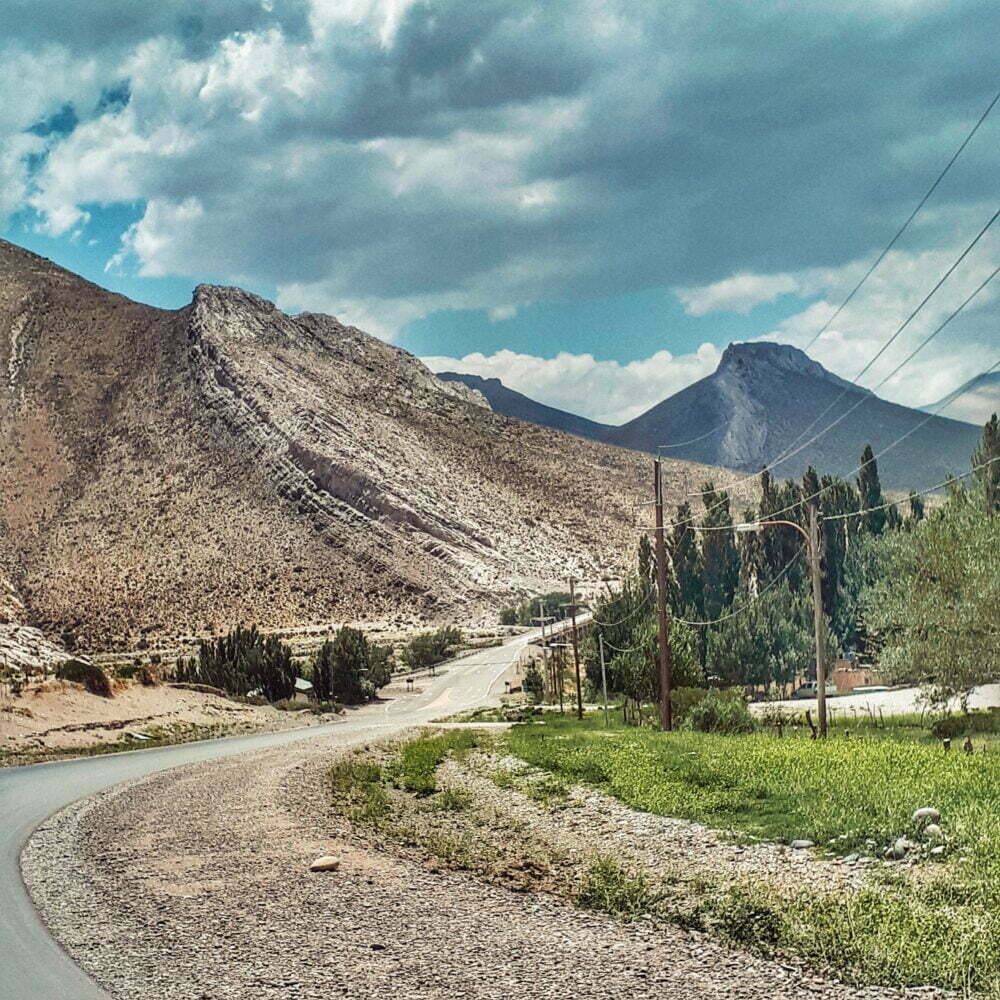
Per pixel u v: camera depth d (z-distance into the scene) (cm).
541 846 1662
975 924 1062
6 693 4356
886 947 1009
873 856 1403
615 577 18400
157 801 2194
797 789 1902
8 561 19125
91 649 14500
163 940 1091
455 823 1933
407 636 14688
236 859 1541
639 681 5272
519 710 7206
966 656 3300
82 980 955
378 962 1014
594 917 1186
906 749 2477
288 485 19338
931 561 3409
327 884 1365
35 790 2400
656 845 1614
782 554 7719
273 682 8288
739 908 1175
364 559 17475
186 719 5288
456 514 19000
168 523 19412
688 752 2755
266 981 956
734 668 6350
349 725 5966
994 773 1939
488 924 1154
